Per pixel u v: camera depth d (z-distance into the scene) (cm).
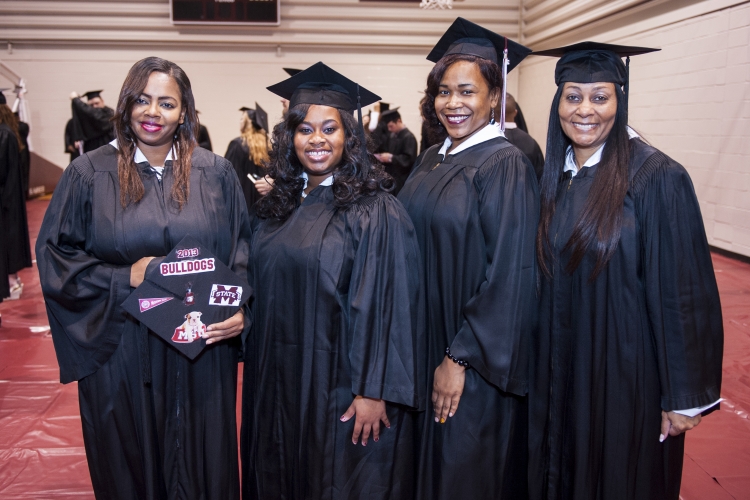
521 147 431
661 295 163
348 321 178
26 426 292
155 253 178
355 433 180
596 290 167
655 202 162
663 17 719
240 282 178
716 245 650
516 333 179
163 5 1109
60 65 1136
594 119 167
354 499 185
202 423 188
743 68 589
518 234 178
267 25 1115
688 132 681
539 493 189
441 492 193
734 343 393
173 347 180
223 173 190
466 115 188
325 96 178
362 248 176
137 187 176
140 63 173
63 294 172
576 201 172
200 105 1161
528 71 1162
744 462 258
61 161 1174
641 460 170
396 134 737
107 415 181
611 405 169
